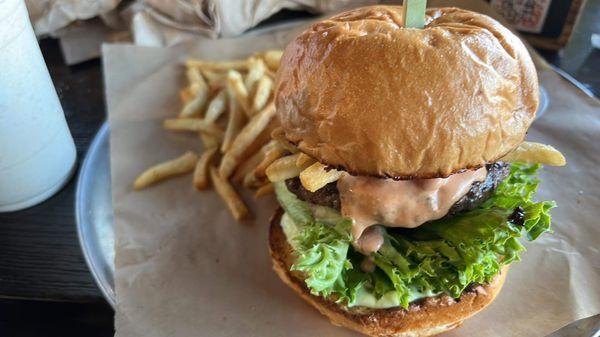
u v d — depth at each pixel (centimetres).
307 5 35
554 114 28
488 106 16
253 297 22
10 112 22
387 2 34
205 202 26
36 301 22
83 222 24
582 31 35
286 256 22
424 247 19
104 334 22
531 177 24
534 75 17
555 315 20
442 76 16
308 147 17
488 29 17
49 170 25
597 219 24
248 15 33
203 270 23
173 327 21
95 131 30
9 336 22
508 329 20
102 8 32
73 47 33
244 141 27
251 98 29
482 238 18
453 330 20
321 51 17
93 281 22
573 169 26
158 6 32
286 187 21
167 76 31
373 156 16
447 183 18
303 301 22
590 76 32
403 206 18
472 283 20
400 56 16
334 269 18
